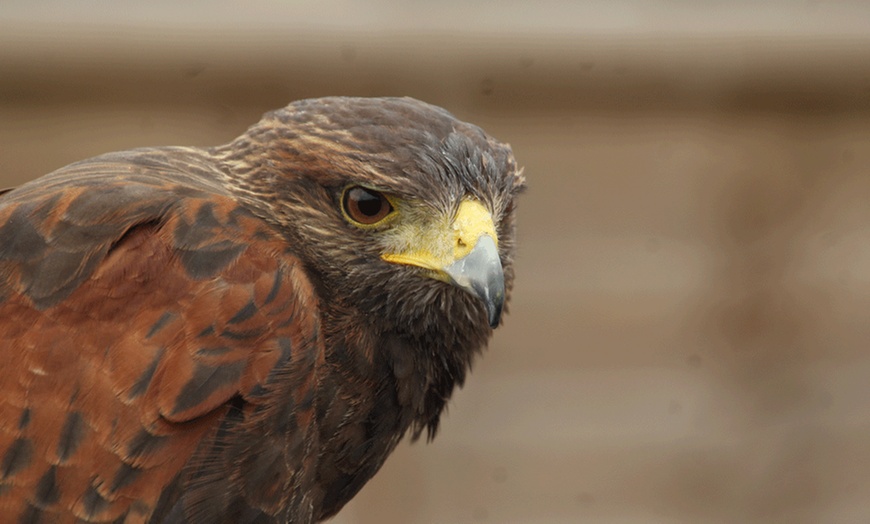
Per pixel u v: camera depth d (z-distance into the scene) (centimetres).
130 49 1095
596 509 1221
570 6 1142
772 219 1214
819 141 1207
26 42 1080
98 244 575
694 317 1220
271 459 591
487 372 1209
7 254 574
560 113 1170
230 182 661
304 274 630
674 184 1202
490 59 1137
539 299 1205
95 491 560
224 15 1104
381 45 1120
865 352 1227
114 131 1121
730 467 1227
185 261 584
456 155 654
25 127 1113
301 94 1130
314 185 645
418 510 1198
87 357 564
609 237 1205
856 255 1219
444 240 645
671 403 1224
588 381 1218
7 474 555
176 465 570
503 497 1212
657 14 1154
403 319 660
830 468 1247
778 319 1220
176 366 568
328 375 639
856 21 1171
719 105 1188
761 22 1165
